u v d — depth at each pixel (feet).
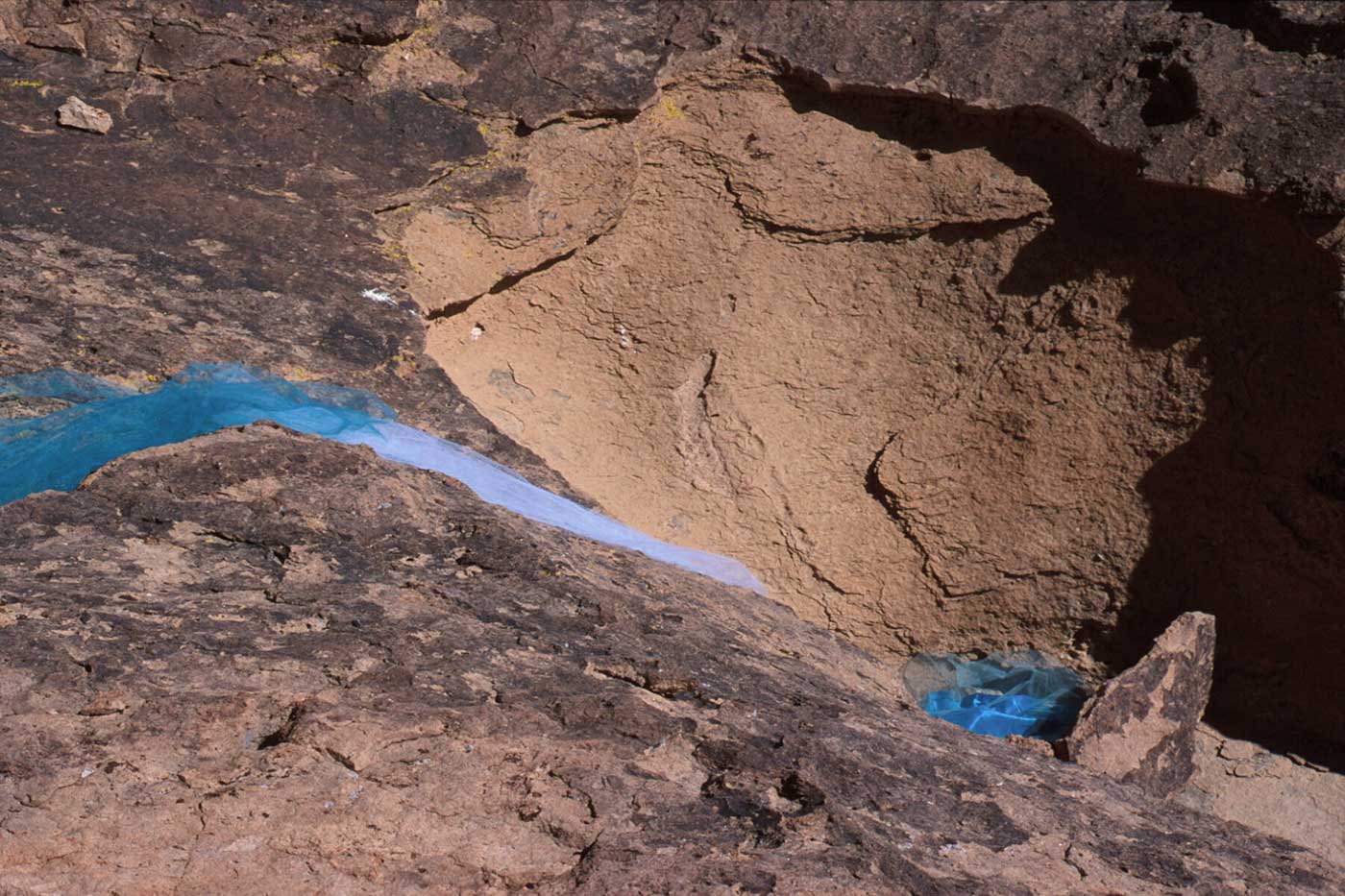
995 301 24.62
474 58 24.44
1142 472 23.15
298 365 18.53
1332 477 21.22
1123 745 19.20
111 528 11.93
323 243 21.43
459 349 24.26
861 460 25.04
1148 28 23.68
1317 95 21.58
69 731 9.05
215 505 12.66
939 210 24.88
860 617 24.39
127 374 16.79
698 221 25.75
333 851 8.59
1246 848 12.67
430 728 9.78
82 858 8.16
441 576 12.71
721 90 25.43
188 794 8.75
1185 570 22.89
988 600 24.02
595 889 8.47
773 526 24.66
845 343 25.52
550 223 24.27
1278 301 21.71
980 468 24.25
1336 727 21.97
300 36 23.53
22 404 15.39
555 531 16.28
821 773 10.75
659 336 25.88
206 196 21.40
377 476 13.96
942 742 13.30
